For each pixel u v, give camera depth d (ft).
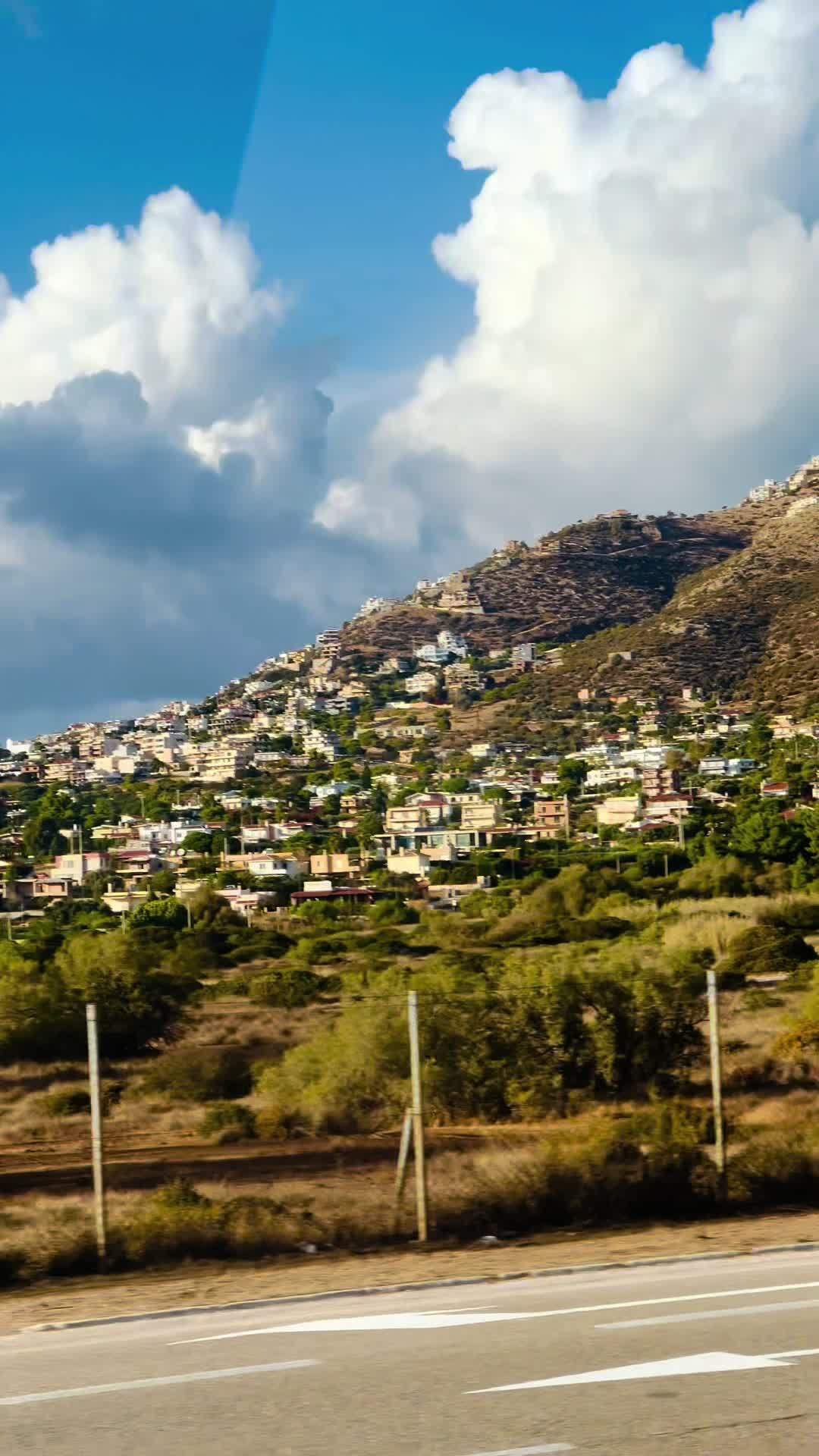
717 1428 23.40
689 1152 63.26
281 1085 117.91
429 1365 29.60
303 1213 57.67
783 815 595.47
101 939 175.94
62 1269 52.24
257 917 465.06
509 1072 107.65
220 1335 36.01
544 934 311.88
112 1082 139.54
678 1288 40.11
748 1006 164.96
